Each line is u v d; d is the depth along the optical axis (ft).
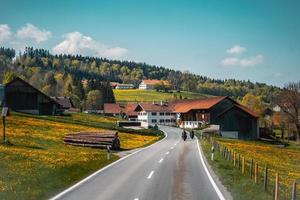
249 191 67.97
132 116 538.88
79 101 639.35
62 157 116.26
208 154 144.66
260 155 194.90
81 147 160.86
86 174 88.48
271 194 68.39
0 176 77.51
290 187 91.50
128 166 104.47
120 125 357.82
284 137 423.64
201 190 68.59
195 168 101.55
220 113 356.38
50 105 347.97
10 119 233.14
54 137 180.14
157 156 134.82
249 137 361.51
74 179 80.33
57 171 86.99
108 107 577.84
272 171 131.44
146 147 182.19
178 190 68.18
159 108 511.81
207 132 339.98
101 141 162.09
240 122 360.28
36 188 67.41
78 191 66.39
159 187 71.00
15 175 79.71
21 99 321.11
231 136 355.77
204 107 389.60
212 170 97.86
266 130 397.80
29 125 215.72
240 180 80.94
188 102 469.57
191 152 153.17
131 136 247.50
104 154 136.98
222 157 134.21
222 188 70.95
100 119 406.21
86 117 401.90
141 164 109.50
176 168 100.94
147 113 504.43
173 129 381.40
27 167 91.15
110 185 72.84
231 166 107.86
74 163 103.30
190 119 426.92
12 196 59.72
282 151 244.63
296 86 368.68
